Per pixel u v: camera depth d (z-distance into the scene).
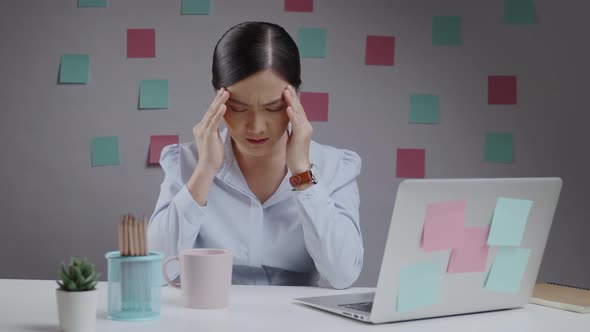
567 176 2.72
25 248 2.61
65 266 1.04
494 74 2.70
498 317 1.21
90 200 2.61
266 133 1.55
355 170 1.83
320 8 2.64
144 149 2.61
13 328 1.07
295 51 1.58
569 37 2.71
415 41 2.68
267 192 1.74
